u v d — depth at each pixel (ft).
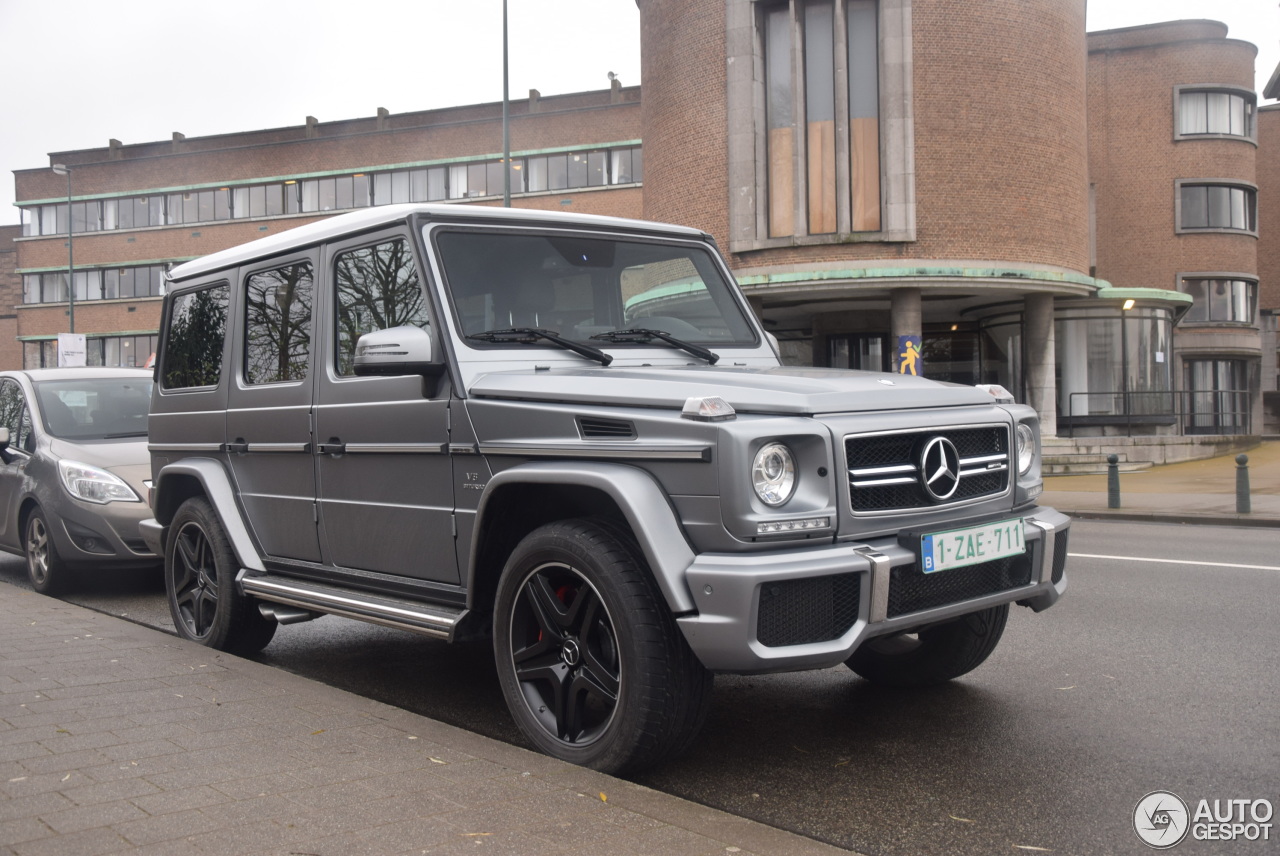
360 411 15.08
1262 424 133.08
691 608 10.86
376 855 8.71
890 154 74.33
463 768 11.02
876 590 11.16
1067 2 78.07
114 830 9.24
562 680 12.30
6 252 217.97
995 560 12.76
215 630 18.39
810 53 76.59
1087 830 10.57
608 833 9.28
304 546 16.62
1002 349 87.20
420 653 19.42
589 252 15.43
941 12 74.08
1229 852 10.00
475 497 13.32
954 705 15.24
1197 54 116.67
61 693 14.15
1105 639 19.71
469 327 13.88
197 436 19.22
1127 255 118.52
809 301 82.23
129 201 180.04
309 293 16.46
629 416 11.70
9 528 28.81
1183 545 35.91
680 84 80.59
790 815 11.01
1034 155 76.13
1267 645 19.12
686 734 11.44
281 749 11.64
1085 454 74.74
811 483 11.26
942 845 10.20
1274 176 142.51
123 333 179.93
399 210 14.57
